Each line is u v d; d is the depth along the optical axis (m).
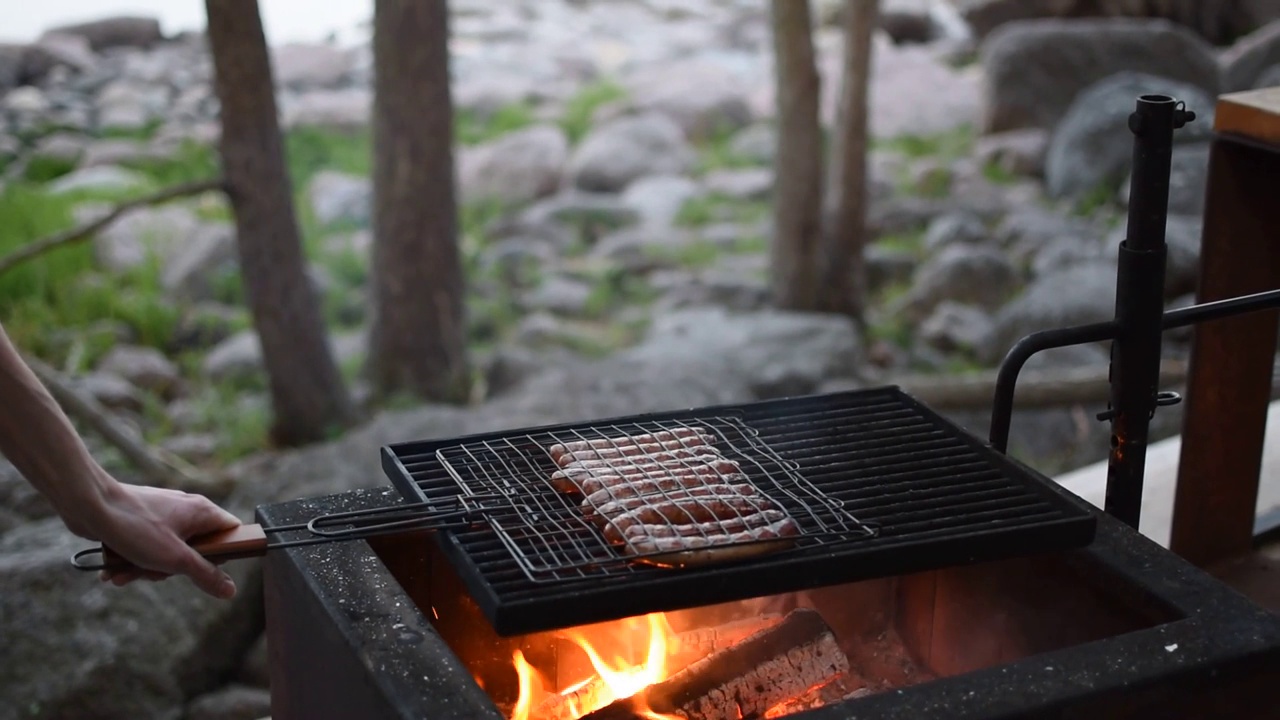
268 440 4.96
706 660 1.72
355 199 7.91
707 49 12.46
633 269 7.18
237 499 3.80
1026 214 7.28
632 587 1.37
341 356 5.91
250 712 3.09
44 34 11.88
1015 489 1.64
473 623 1.78
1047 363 5.09
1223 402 2.38
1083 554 1.62
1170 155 1.71
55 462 1.42
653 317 6.49
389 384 5.25
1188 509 2.44
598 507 1.54
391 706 1.33
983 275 6.35
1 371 1.39
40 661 2.98
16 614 3.03
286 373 4.72
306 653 1.59
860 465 1.71
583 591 1.36
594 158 8.57
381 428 4.21
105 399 5.33
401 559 1.70
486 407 4.50
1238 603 1.51
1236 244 2.27
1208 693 1.42
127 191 7.72
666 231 7.70
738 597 1.41
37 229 6.85
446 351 5.26
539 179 8.38
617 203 8.08
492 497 1.58
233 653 3.26
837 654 1.74
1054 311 5.50
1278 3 10.16
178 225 7.21
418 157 4.99
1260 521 2.58
